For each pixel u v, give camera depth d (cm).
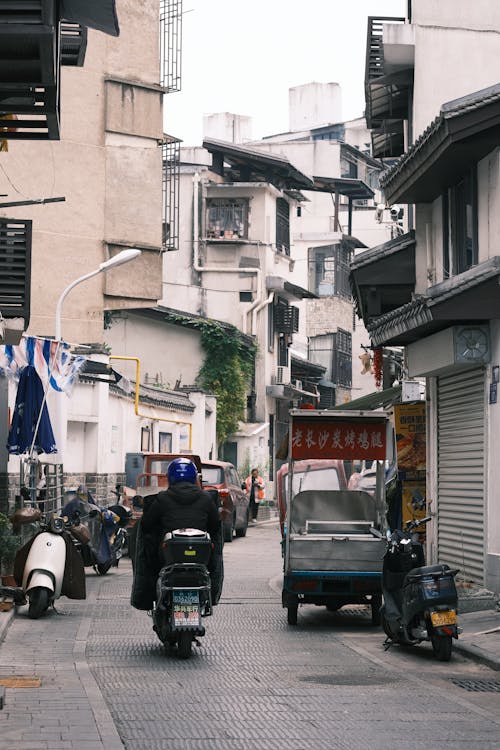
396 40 2109
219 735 816
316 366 6084
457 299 1644
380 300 2278
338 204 6334
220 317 5125
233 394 4681
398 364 3222
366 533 1630
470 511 1789
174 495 1233
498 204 1675
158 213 3077
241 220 5259
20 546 1702
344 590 1515
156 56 3083
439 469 1975
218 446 4784
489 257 1709
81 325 2977
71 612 1600
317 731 834
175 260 5259
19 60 844
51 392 2453
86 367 2291
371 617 1606
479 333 1709
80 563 1577
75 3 966
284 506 2362
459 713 916
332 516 1702
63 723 833
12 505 2081
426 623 1205
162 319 4538
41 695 953
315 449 1619
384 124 2534
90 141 3002
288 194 5606
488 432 1688
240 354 4884
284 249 5616
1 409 2069
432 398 2003
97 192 3005
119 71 3039
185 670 1117
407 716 898
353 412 1611
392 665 1180
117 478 3189
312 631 1473
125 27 3052
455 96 2109
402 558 1280
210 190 5266
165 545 1196
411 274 2164
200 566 1186
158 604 1202
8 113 1022
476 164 1781
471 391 1798
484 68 2111
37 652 1222
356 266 2162
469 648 1241
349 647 1322
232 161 5444
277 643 1349
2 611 1530
